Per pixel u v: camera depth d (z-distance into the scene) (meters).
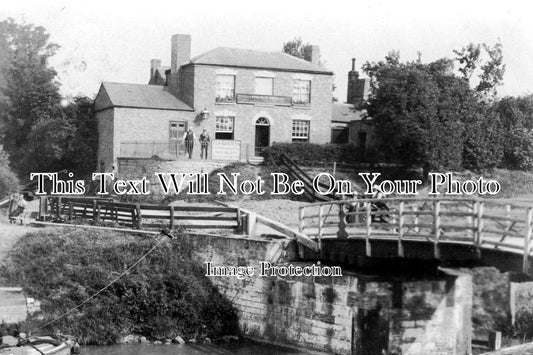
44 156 49.84
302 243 27.02
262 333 27.12
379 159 45.53
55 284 26.95
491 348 26.45
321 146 45.47
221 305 27.98
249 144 47.53
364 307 24.45
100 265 27.75
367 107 44.97
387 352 24.53
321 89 49.34
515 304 32.12
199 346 26.44
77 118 49.06
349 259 25.62
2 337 21.73
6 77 53.78
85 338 26.03
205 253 28.88
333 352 25.05
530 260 19.02
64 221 33.22
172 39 48.72
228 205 35.03
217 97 46.94
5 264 27.55
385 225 23.28
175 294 27.72
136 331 27.00
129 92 47.03
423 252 22.27
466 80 48.78
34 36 55.00
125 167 42.47
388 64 45.03
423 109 42.22
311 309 25.70
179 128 46.28
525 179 43.75
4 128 53.16
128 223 31.92
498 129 46.03
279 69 48.12
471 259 21.25
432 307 25.16
